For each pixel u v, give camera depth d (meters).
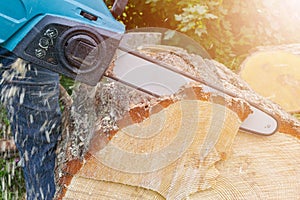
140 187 1.11
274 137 1.18
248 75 2.01
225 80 1.34
